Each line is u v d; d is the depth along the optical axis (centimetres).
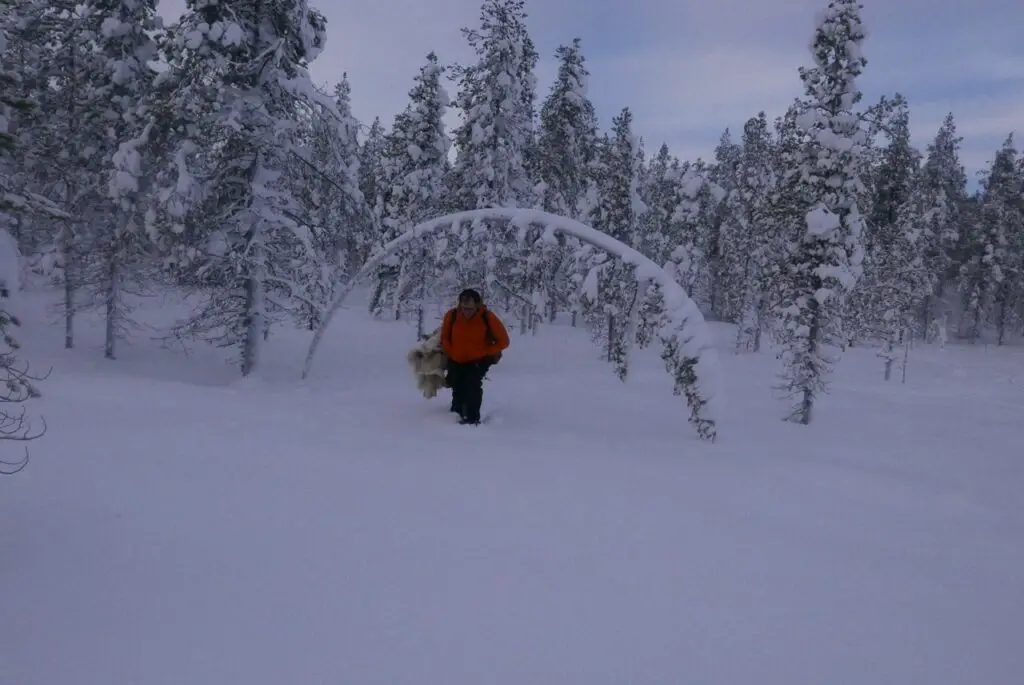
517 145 2581
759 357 4031
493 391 1259
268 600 297
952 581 365
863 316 3481
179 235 1645
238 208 1697
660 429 863
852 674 255
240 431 680
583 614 295
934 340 5409
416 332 2986
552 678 240
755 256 4150
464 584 322
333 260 1838
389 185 3534
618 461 617
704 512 465
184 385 1211
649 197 4553
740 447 748
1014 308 5462
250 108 1599
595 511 453
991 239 5384
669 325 803
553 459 610
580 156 3122
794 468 636
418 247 1273
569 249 1320
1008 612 326
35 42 2039
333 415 812
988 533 472
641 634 279
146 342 2395
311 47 1669
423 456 600
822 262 1912
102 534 374
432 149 3188
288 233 1730
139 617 277
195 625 271
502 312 2078
